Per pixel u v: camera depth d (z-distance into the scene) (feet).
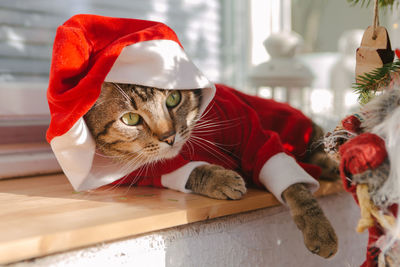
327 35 3.95
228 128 1.65
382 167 1.04
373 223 1.09
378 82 1.23
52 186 1.69
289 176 1.50
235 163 1.67
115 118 1.48
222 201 1.45
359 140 1.07
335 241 1.39
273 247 1.60
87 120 1.51
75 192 1.58
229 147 1.67
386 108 1.13
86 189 1.54
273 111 1.88
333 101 3.23
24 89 2.11
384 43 1.27
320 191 1.67
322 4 3.89
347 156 1.05
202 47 3.12
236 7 3.27
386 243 1.08
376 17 1.30
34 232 1.13
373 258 1.17
